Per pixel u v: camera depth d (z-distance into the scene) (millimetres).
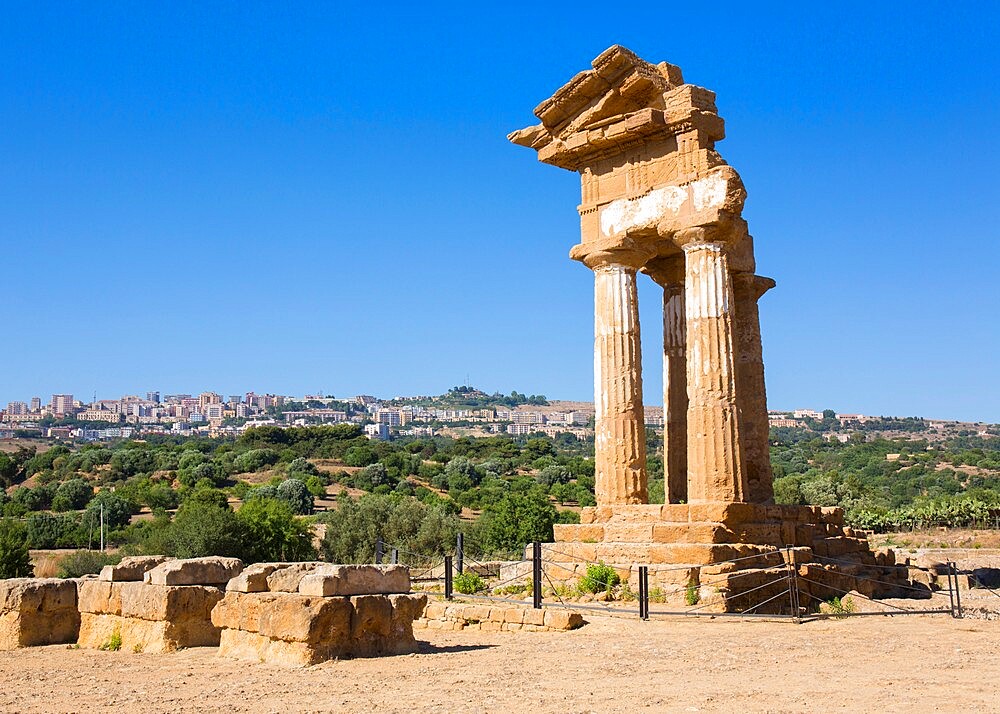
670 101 28891
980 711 11555
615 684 14094
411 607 17984
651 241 30219
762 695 12938
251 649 16969
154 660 17422
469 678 14766
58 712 12711
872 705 12070
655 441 132750
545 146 31844
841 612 23594
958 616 23344
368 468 150125
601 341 30141
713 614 22484
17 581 20562
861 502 101562
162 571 19156
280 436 194750
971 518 90312
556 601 25375
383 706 12578
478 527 65125
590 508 29328
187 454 167125
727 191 27203
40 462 174500
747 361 32750
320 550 73625
